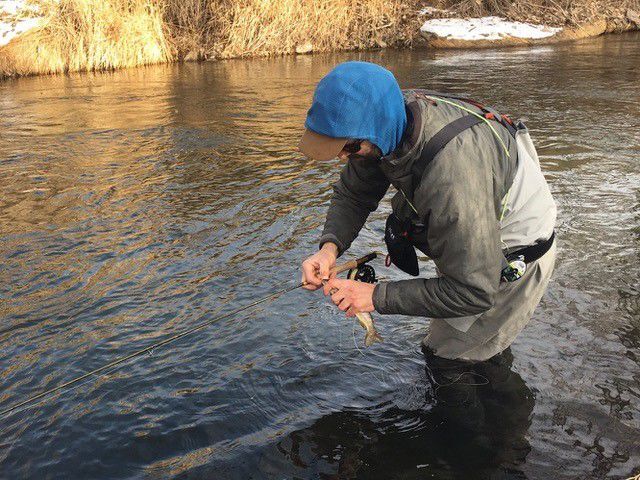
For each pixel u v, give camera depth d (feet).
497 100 28.73
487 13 50.24
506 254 8.85
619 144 21.68
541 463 8.21
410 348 10.63
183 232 15.30
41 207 17.12
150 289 12.62
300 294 12.27
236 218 16.12
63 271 13.47
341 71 7.31
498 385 9.67
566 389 9.56
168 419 9.12
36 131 25.09
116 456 8.52
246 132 24.72
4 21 37.83
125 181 19.16
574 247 13.92
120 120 26.84
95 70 39.73
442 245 7.65
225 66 40.91
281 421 9.06
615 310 11.53
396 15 47.80
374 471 8.16
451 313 8.02
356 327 11.21
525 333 10.91
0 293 12.60
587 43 46.26
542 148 21.39
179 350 10.64
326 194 17.74
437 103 7.79
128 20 41.09
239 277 13.01
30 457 8.53
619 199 16.63
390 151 7.52
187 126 25.70
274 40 44.83
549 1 50.60
